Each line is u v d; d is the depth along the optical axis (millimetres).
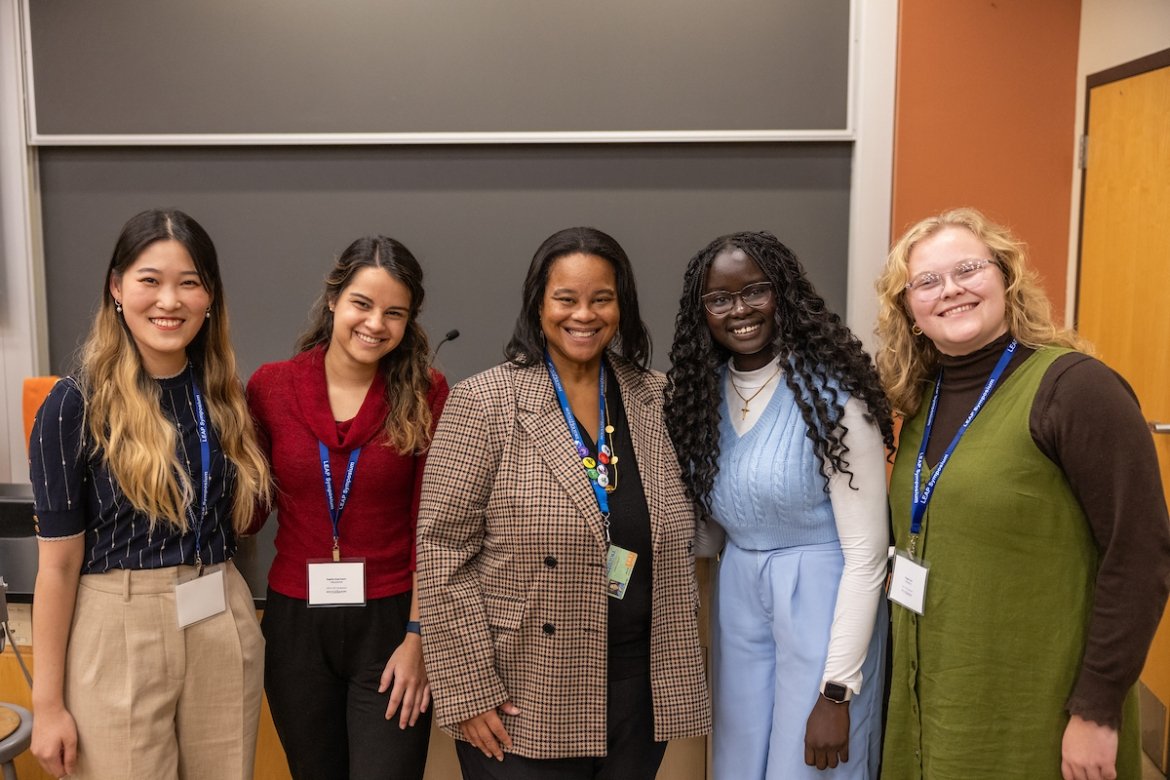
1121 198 2904
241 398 1543
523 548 1375
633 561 1405
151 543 1413
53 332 3535
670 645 1444
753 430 1494
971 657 1309
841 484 1424
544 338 1496
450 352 3496
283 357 3516
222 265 3479
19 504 2219
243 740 1510
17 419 3508
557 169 3391
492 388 1455
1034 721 1284
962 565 1314
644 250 3420
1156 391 2719
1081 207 3156
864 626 1417
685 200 3387
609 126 3324
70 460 1367
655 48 3277
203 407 1494
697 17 3256
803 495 1443
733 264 1458
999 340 1357
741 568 1535
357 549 1566
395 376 1625
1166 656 2598
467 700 1377
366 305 1526
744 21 3248
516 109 3322
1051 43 3158
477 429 1416
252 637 1532
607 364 1559
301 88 3336
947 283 1332
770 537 1495
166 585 1417
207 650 1460
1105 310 2996
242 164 3426
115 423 1375
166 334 1397
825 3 3219
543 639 1375
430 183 3416
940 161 3227
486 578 1421
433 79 3314
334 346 1609
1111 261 2959
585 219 3416
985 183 3230
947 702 1339
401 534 1602
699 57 3275
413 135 3340
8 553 2072
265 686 1606
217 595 1475
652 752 1476
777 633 1483
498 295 3463
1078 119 3166
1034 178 3223
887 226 3285
